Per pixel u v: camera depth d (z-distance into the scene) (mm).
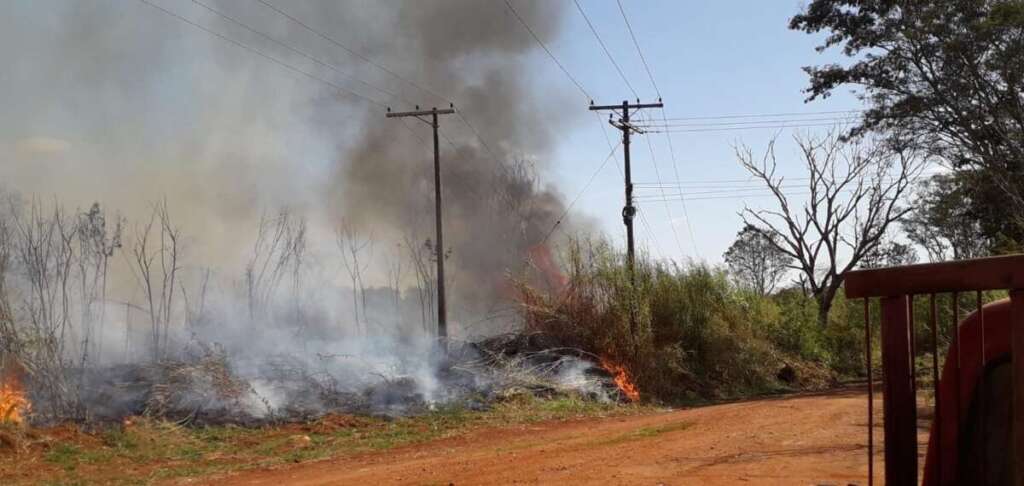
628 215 32312
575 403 20297
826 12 34969
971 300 11367
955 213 35438
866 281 3330
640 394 23484
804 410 16891
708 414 17625
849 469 9250
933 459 3049
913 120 34188
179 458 13164
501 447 13617
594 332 24359
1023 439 2617
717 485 8648
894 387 3221
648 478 9305
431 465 11547
